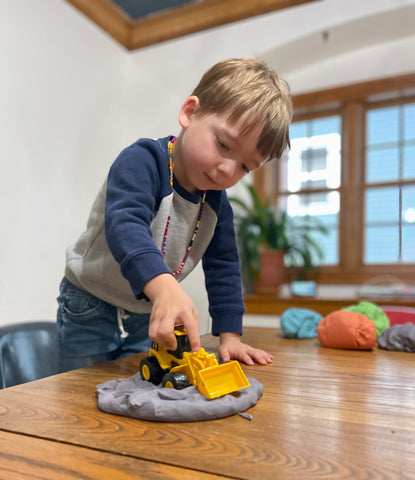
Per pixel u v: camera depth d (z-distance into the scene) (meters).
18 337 1.04
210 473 0.32
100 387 0.51
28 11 1.96
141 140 0.78
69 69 2.19
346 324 0.87
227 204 0.94
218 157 0.67
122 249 0.60
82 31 2.29
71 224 2.19
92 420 0.43
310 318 1.05
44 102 2.04
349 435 0.39
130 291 0.89
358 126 2.65
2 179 1.82
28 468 0.32
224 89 0.68
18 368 1.01
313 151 2.80
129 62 2.67
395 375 0.63
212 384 0.49
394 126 2.61
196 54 2.49
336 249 2.71
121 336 0.97
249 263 2.47
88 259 0.88
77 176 2.23
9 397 0.51
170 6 2.46
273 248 2.54
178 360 0.56
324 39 2.41
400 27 2.32
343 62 2.65
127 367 0.69
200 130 0.68
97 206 0.86
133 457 0.35
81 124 2.27
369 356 0.80
